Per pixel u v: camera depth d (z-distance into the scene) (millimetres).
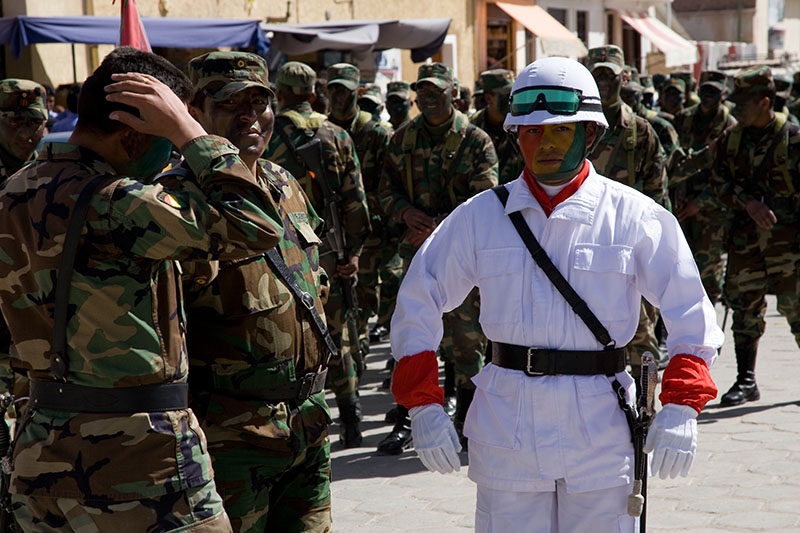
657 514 5004
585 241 3041
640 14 28281
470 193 6273
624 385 3074
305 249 3455
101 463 2527
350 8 18969
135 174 2725
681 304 3059
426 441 3076
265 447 3229
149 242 2520
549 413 3018
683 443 2920
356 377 6391
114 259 2541
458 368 6207
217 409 3195
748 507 5031
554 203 3090
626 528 3057
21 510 2635
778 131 6758
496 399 3100
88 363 2539
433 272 3227
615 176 6477
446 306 3256
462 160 6234
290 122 5984
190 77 3385
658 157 6520
